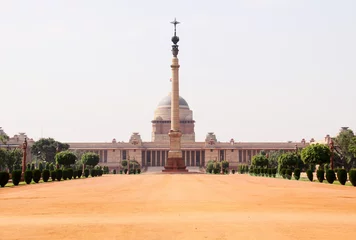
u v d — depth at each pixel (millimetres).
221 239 24391
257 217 32562
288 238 24516
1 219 31875
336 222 29984
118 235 25531
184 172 155250
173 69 157375
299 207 39281
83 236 25250
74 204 42000
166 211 36344
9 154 127750
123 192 57531
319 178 85250
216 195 52219
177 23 159875
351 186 70438
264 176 125750
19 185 75562
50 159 198625
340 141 144000
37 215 34219
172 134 156750
